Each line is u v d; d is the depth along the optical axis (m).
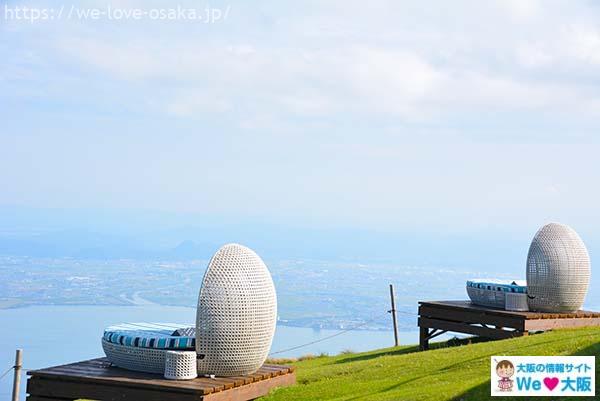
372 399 13.75
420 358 17.88
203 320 14.59
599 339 15.95
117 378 14.39
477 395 12.65
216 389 13.76
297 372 18.62
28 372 14.95
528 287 21.92
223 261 14.83
